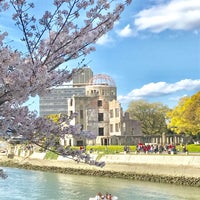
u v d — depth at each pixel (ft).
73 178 212.64
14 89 27.30
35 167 272.51
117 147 262.88
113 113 361.92
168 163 184.14
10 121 30.37
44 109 571.28
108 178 209.26
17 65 27.40
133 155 207.92
